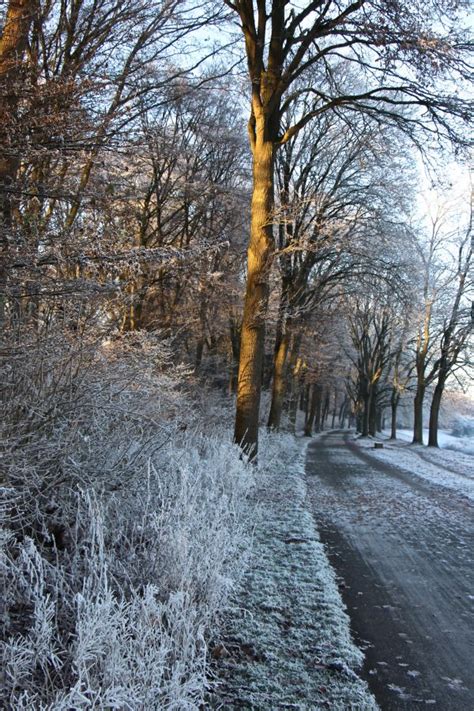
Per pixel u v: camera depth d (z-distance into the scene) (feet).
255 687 10.57
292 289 61.67
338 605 15.17
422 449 99.71
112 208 18.29
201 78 30.27
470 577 18.84
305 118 38.60
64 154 16.70
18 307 15.46
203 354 83.46
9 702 7.92
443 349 106.52
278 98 38.32
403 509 31.55
